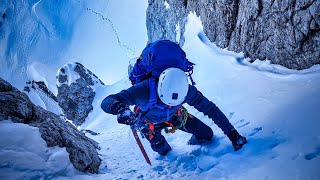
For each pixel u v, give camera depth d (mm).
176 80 2238
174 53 2365
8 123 2877
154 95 2334
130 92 2324
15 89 3570
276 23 4137
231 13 5340
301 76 3619
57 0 28969
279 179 1990
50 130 3100
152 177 2748
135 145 4039
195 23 7141
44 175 2510
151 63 2344
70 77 10516
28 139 2744
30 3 29078
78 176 2707
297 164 2049
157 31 9953
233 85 4242
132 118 2209
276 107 3055
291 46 3973
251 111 3223
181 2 7992
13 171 2406
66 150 2916
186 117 2771
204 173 2455
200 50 6180
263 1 4309
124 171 3104
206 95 4457
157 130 2918
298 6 3730
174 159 3002
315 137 2270
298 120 2623
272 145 2459
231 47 5480
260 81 3928
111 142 4613
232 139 2656
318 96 2873
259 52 4656
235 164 2389
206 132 2939
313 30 3678
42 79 20641
